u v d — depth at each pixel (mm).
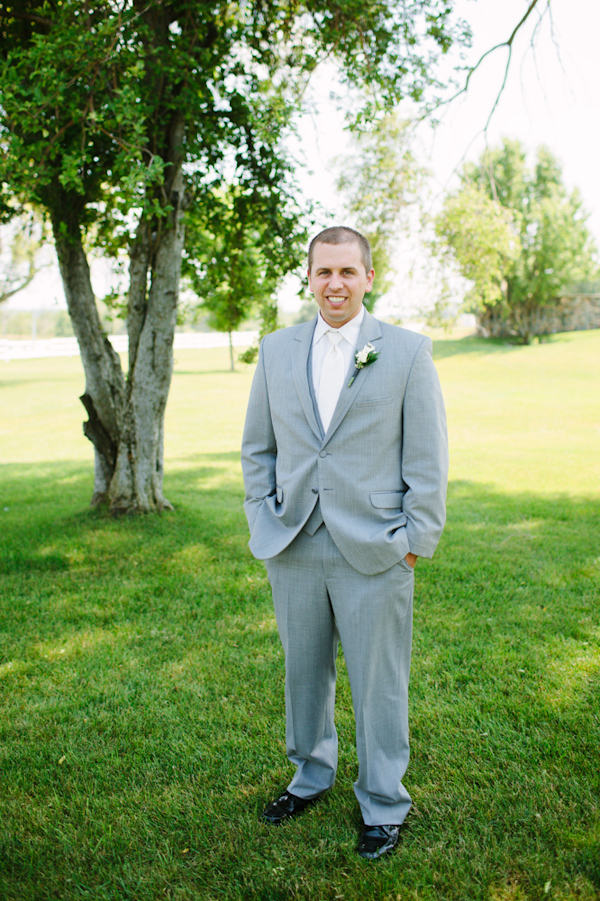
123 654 3555
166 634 3812
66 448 12656
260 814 2275
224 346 34000
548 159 24359
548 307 27969
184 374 24688
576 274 25812
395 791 2111
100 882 2004
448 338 31328
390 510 2094
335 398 2123
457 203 7633
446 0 5520
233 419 15320
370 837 2098
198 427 14375
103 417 6508
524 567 4816
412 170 7430
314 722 2254
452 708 2861
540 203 24453
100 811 2309
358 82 5770
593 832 2074
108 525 6102
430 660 3354
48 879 2008
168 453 11516
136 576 4840
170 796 2373
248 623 3939
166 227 5738
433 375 2086
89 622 4027
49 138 5070
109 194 6035
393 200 7621
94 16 4906
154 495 6523
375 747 2129
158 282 5922
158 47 5090
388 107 5500
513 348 25984
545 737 2615
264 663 3398
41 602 4367
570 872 1943
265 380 2277
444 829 2154
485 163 7418
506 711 2824
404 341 2092
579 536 5633
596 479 8070
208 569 4941
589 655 3338
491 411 14758
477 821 2170
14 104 4219
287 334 2260
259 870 2008
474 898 1873
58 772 2533
